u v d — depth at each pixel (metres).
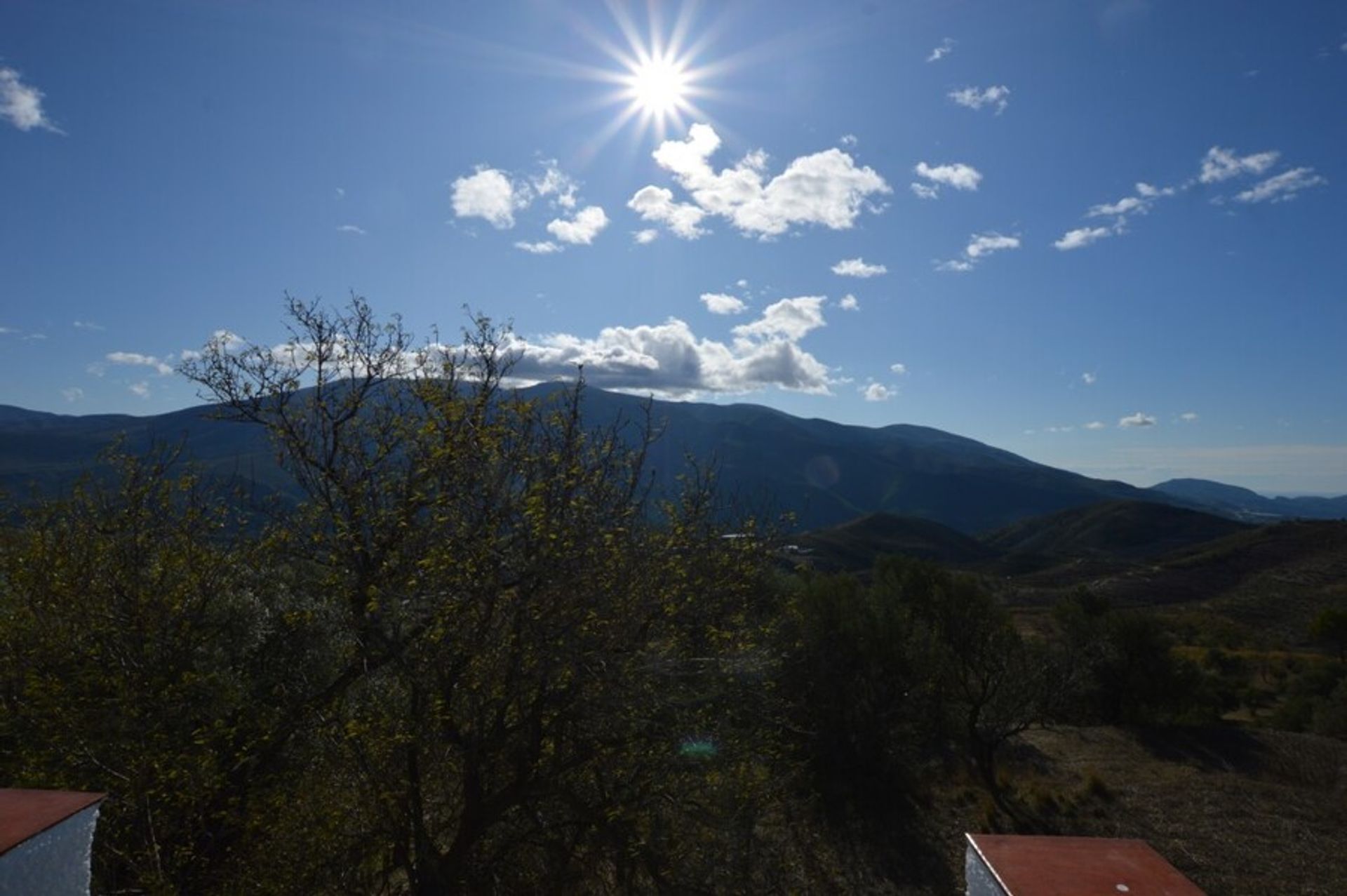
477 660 7.05
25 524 7.49
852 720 18.33
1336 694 25.69
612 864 8.73
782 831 12.30
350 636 7.33
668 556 7.69
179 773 6.07
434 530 7.14
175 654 6.99
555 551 6.82
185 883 6.28
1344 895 13.05
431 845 7.02
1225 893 13.14
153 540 7.47
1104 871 1.77
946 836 15.52
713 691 8.08
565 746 8.01
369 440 7.99
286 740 7.09
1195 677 27.64
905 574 24.42
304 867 6.50
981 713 21.19
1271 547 75.31
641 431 8.02
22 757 6.51
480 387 7.93
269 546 7.67
